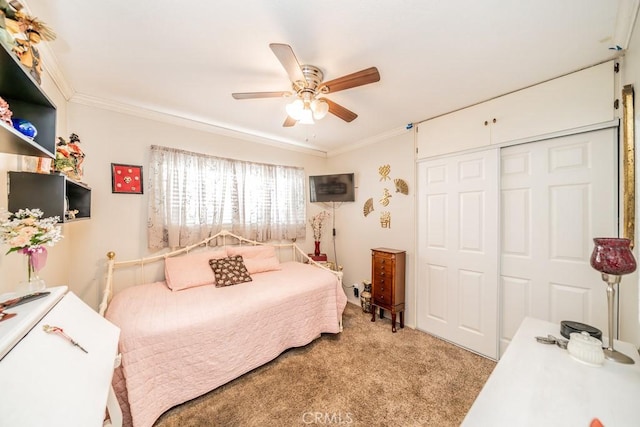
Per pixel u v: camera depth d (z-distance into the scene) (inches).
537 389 32.0
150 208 91.3
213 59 61.5
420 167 106.0
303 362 80.4
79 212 68.0
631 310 56.6
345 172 142.6
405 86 75.0
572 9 45.8
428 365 79.4
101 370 32.5
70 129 78.4
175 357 58.5
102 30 51.1
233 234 112.9
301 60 61.3
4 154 41.5
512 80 71.8
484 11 46.4
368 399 64.3
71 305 39.9
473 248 88.9
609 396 30.5
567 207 70.3
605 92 62.8
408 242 110.3
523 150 78.3
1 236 34.8
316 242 141.1
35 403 22.5
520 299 78.8
